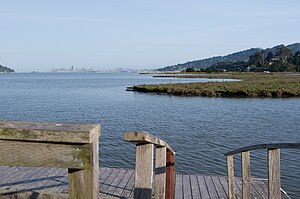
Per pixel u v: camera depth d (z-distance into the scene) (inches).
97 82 3521.2
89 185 50.0
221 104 1224.8
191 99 1440.7
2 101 1291.8
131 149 505.0
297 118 864.9
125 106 1144.8
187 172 395.5
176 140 585.3
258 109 1064.8
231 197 171.8
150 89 1905.8
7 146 50.7
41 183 223.0
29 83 3216.0
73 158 49.7
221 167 417.1
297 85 1892.2
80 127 50.4
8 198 94.4
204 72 6368.1
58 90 2052.2
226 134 643.5
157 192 107.0
